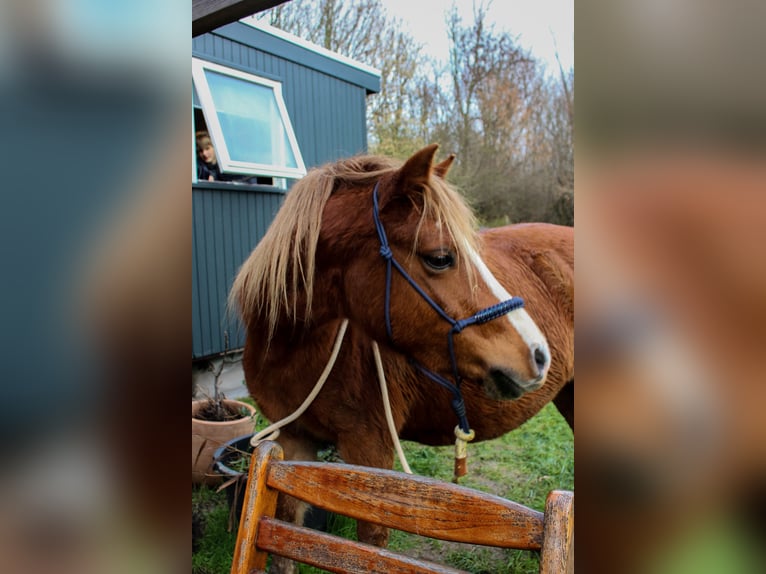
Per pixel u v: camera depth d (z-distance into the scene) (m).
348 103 5.17
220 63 3.65
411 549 2.19
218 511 2.29
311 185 1.53
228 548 2.05
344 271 1.48
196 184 3.53
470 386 1.86
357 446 1.64
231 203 3.83
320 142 4.78
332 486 0.86
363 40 9.41
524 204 9.95
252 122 3.87
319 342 1.55
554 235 2.46
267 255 1.52
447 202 1.40
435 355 1.48
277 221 1.54
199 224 3.57
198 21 1.48
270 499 0.92
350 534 2.12
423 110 9.95
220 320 3.74
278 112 4.12
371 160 1.61
